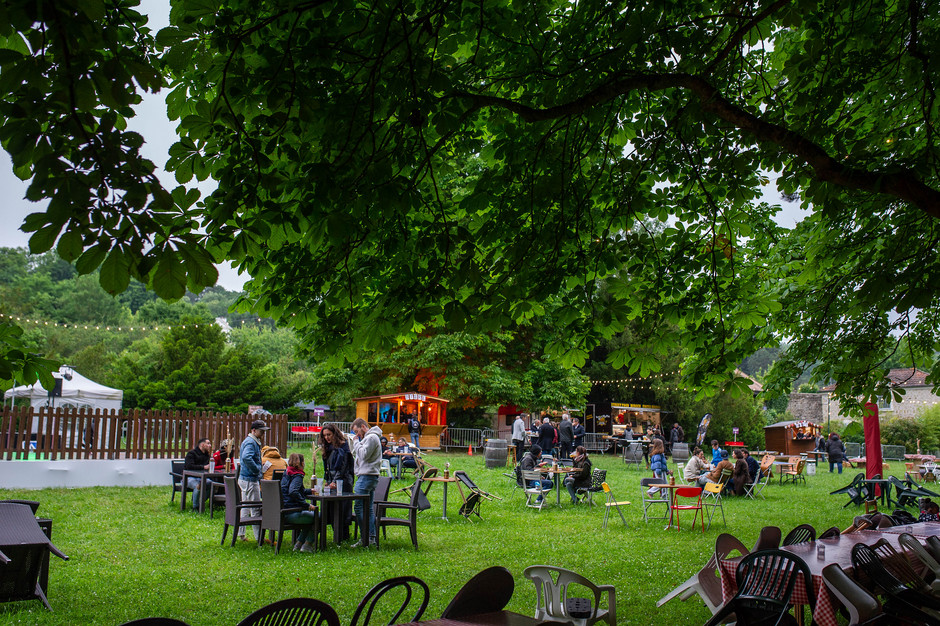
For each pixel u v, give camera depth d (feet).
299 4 13.48
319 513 34.71
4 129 8.80
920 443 135.95
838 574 16.96
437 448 107.76
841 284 27.73
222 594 25.96
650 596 26.91
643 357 21.20
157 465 58.95
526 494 57.67
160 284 9.29
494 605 14.82
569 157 20.90
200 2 12.62
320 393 116.06
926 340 31.24
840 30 20.77
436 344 106.11
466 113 15.57
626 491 64.59
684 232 24.79
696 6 18.90
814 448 117.19
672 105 20.72
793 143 15.76
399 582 13.52
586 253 21.22
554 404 114.52
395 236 20.15
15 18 8.30
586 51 18.75
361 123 15.87
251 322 328.29
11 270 280.51
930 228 23.13
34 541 22.63
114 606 23.98
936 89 19.06
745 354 29.32
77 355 172.76
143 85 9.66
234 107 14.44
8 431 53.47
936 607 19.04
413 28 14.73
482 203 19.94
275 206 14.30
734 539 22.29
